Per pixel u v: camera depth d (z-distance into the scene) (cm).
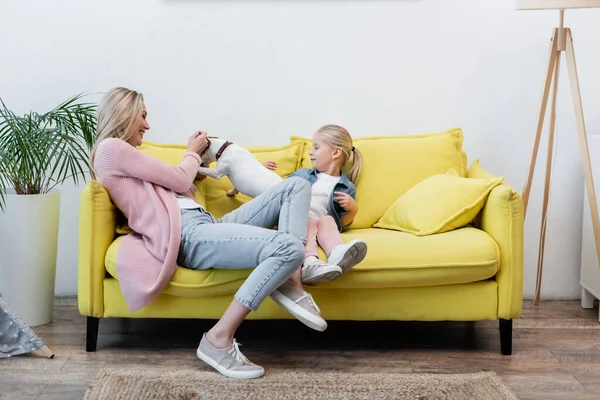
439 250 227
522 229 230
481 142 302
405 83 300
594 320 279
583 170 302
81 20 292
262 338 254
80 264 230
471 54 298
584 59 297
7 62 293
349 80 299
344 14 296
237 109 300
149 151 268
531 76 299
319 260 223
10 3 290
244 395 199
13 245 261
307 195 226
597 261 280
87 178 301
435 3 296
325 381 210
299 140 283
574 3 257
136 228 229
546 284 308
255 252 212
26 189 269
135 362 227
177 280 223
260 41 297
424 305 233
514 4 295
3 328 230
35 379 213
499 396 200
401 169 277
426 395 200
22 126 255
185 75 297
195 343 247
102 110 237
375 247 228
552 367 226
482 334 260
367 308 232
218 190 269
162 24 294
